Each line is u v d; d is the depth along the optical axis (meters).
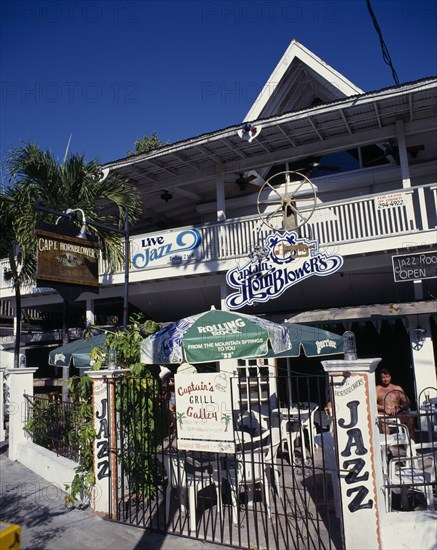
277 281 10.83
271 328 5.65
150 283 13.34
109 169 12.72
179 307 14.31
